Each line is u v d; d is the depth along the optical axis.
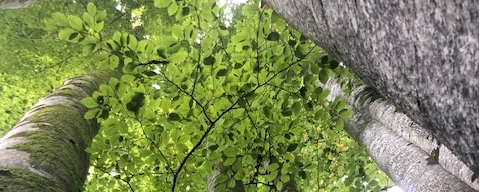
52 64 7.13
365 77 1.58
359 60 1.45
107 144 3.39
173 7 2.86
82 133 3.21
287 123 3.62
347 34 1.42
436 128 1.11
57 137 2.70
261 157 3.93
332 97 5.58
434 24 0.93
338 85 5.48
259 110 3.60
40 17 6.95
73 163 2.54
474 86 0.86
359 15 1.26
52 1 7.05
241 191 4.09
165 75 3.06
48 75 7.14
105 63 2.85
